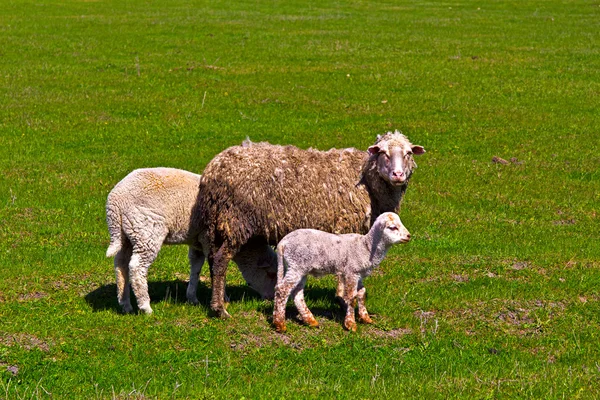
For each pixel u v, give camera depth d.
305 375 9.48
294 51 36.88
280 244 10.58
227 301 11.81
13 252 13.99
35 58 34.47
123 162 20.83
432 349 10.38
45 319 10.89
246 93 29.02
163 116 25.80
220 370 9.58
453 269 13.58
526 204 18.09
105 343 10.18
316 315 11.35
